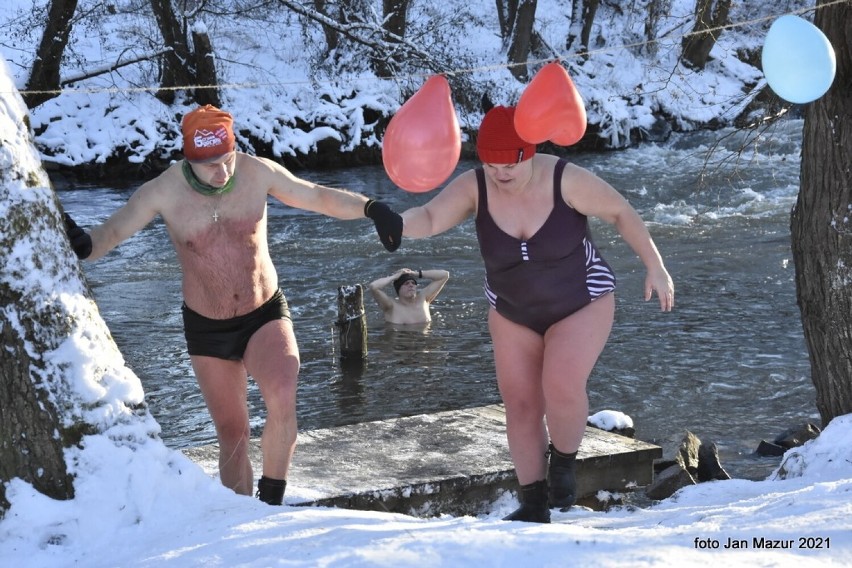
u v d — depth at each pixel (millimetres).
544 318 4500
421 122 4203
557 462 4609
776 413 9344
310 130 24562
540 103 4215
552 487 4645
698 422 9133
